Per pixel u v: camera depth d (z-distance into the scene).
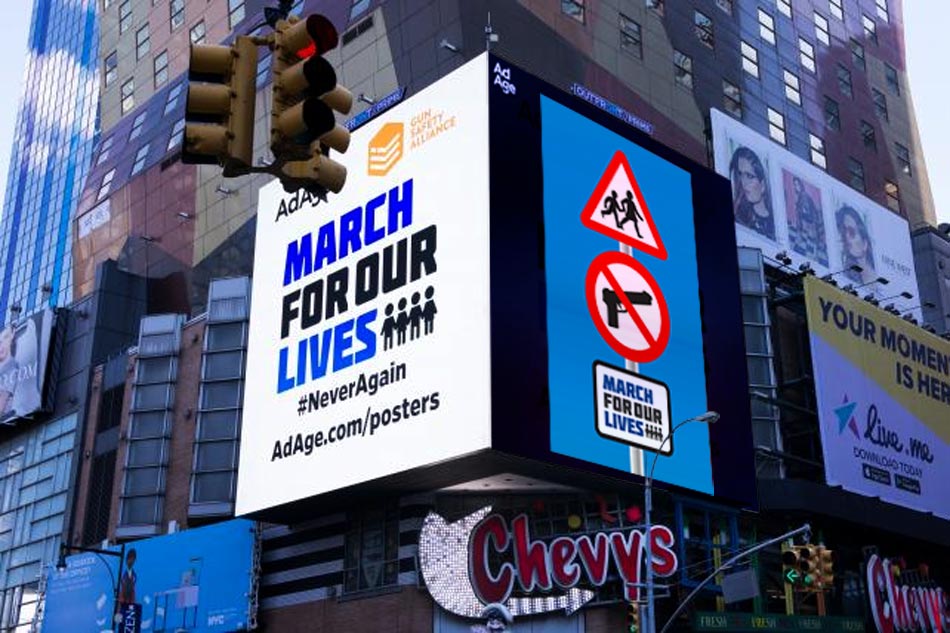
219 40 84.69
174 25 91.94
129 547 57.38
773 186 72.00
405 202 47.97
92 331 71.62
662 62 70.06
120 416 65.56
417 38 60.28
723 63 75.81
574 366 44.72
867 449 59.56
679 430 48.09
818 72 86.88
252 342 53.28
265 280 54.03
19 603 67.62
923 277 85.69
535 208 45.97
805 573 31.78
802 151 80.62
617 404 45.75
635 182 51.28
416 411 43.78
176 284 74.88
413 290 45.94
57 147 121.25
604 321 46.78
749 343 58.72
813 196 75.12
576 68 62.88
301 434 48.62
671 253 51.59
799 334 64.19
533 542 44.41
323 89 10.90
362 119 52.19
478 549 43.84
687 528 49.47
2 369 75.88
